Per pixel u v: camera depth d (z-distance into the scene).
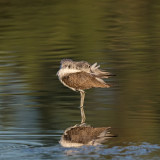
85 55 21.42
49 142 11.52
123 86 16.58
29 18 30.41
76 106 14.65
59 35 26.14
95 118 13.47
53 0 35.69
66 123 13.07
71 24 28.69
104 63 19.81
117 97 15.39
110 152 10.54
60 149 10.93
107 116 13.59
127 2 34.81
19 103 15.05
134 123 12.90
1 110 14.38
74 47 23.28
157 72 18.19
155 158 10.09
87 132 12.24
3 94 16.03
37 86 16.92
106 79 17.47
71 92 16.17
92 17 30.41
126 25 28.22
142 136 11.77
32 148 11.05
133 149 10.73
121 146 10.99
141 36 25.25
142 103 14.68
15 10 32.72
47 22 29.31
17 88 16.72
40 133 12.25
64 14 31.34
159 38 24.61
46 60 20.73
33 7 33.56
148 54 21.23
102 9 32.81
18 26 28.53
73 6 33.69
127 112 13.85
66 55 21.52
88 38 25.25
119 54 21.41
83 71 14.35
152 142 11.23
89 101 15.10
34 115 13.84
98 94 15.82
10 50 23.27
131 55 21.11
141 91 15.95
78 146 11.12
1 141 11.66
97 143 11.28
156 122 12.90
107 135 11.90
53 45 23.94
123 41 24.17
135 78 17.50
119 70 18.64
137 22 28.91
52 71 18.88
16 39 25.52
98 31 26.84
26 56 21.69
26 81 17.58
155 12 31.45
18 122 13.26
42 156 10.48
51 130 12.52
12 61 20.88
